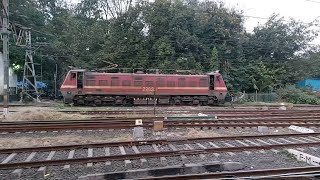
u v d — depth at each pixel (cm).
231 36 4522
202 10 4566
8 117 1819
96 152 967
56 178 726
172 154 912
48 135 1273
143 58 4081
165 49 4034
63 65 4691
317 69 5100
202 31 4434
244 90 4519
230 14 4712
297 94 4228
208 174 677
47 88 4700
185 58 4053
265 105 3362
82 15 5459
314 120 1716
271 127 1530
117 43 4216
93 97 2969
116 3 4981
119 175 701
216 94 3159
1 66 3781
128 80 3017
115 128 1400
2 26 2233
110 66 3834
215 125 1474
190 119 1677
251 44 4872
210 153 948
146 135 1270
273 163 862
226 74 4303
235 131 1406
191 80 3127
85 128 1382
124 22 4278
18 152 952
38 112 1931
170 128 1431
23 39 3791
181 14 4272
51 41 4791
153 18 4172
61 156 921
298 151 932
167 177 651
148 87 3042
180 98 3122
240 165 798
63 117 1861
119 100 3009
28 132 1323
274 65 4847
